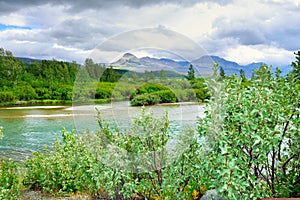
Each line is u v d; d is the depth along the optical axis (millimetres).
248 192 2662
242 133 2811
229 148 2705
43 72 34125
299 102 3041
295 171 3182
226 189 2523
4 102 25750
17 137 9719
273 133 2752
